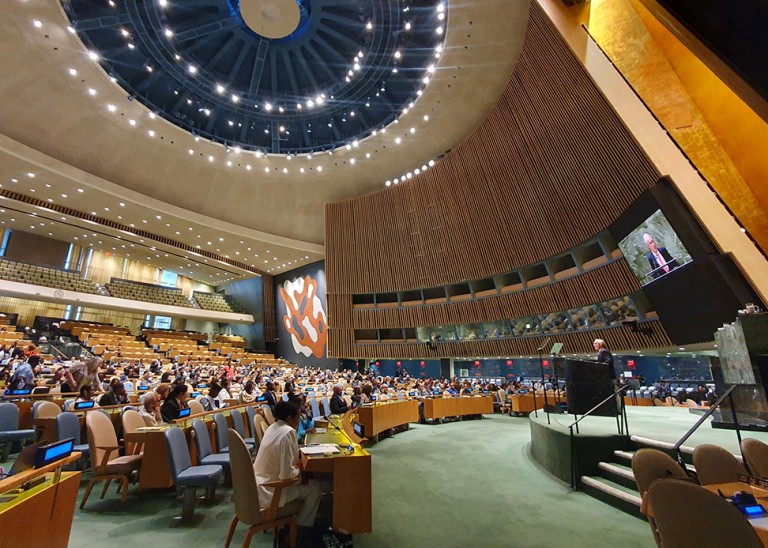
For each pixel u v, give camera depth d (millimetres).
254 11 14555
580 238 11703
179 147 16734
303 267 26844
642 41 8953
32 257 22375
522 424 11445
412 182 18234
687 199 7574
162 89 16641
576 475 4891
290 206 21453
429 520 3793
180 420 4559
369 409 8086
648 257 8914
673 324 8727
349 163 18422
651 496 2037
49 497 2236
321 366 23953
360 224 19828
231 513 3768
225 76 17109
